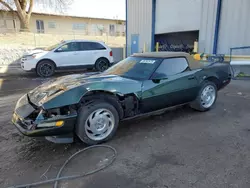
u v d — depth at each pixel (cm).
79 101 281
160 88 361
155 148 295
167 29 1223
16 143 317
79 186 219
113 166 254
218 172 238
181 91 393
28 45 1480
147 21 1341
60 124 273
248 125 372
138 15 1410
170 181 225
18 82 831
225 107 476
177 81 384
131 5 1457
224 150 287
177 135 335
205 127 366
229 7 897
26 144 314
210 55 917
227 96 575
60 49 980
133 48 1495
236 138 322
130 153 283
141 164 257
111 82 320
